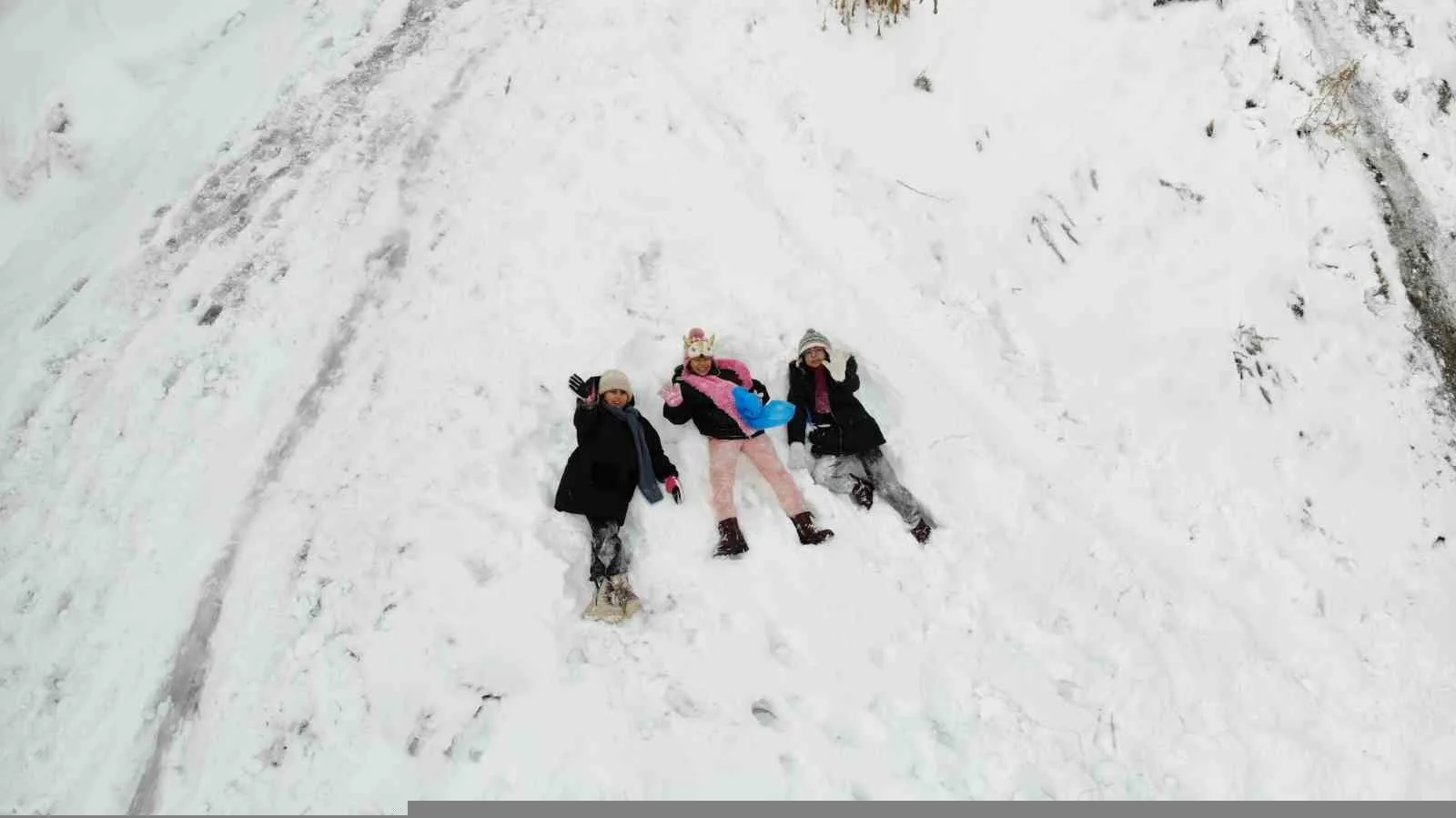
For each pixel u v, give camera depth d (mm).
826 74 5754
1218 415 4723
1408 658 4043
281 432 4387
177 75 6422
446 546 3898
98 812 3320
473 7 6535
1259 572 4273
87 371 4688
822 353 4418
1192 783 3576
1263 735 3711
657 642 3734
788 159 5461
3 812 3332
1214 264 5086
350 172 5539
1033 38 5746
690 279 4918
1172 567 4242
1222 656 3928
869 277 5062
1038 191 5316
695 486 4254
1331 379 4805
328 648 3643
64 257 5391
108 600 3875
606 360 4543
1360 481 4559
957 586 4035
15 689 3664
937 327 4930
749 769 3426
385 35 6391
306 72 6152
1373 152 5328
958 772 3502
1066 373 4824
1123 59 5629
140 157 5895
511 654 3623
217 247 5219
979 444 4508
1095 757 3594
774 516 4172
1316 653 4016
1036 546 4195
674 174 5344
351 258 5098
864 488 4273
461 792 3312
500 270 4930
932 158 5449
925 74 5719
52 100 5996
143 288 5055
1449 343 4926
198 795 3320
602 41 6066
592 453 4066
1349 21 5688
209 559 3967
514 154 5488
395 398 4457
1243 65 5539
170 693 3600
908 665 3771
